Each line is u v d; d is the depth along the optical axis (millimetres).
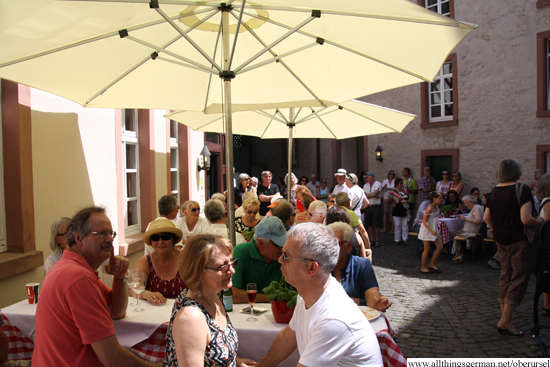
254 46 3756
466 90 11961
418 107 13023
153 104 4066
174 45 3600
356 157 17781
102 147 6059
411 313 5859
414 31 2768
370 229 11766
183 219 5824
